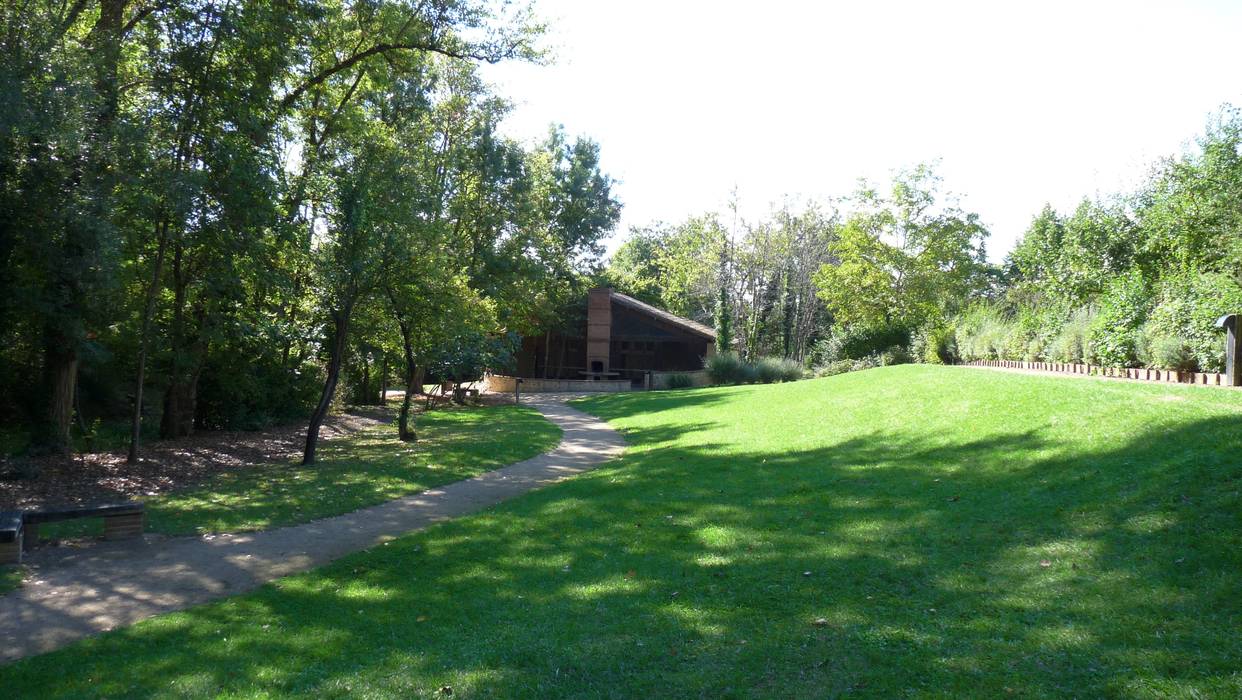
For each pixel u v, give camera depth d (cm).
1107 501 732
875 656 520
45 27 1238
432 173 2039
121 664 582
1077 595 571
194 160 1566
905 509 863
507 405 3484
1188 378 1248
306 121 2064
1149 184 2861
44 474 1478
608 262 7812
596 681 523
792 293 5203
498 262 3747
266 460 1784
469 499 1248
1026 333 2162
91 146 1271
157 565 868
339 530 1038
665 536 878
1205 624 494
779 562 739
